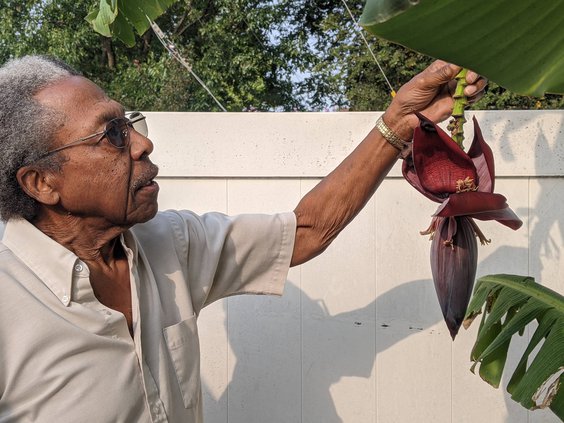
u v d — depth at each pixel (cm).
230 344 242
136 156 136
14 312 128
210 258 162
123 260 149
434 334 237
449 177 119
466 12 76
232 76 1038
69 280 131
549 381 229
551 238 233
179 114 238
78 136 129
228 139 238
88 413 130
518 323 160
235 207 241
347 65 836
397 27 77
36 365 128
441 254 123
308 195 170
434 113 146
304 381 240
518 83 84
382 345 238
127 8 206
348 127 235
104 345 133
